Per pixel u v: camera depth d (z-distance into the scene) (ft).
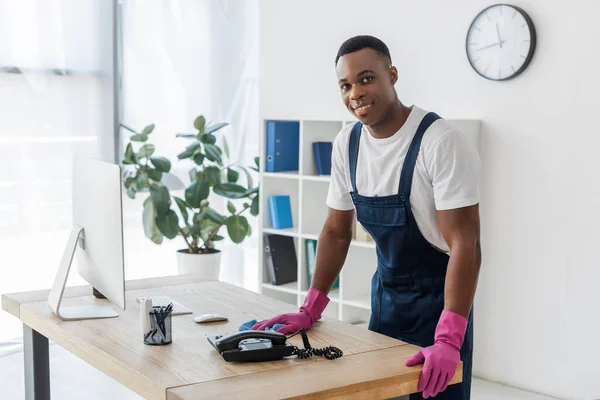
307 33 17.17
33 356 9.09
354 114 7.86
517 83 13.94
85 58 17.78
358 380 6.50
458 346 7.23
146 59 18.89
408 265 8.44
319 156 15.89
